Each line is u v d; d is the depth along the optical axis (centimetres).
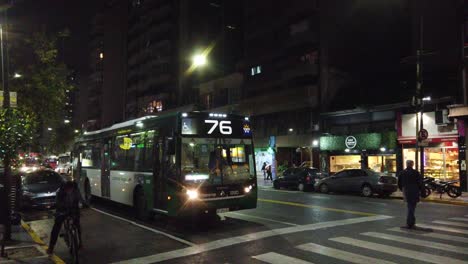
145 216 1261
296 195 2177
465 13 2352
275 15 4012
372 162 2847
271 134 3941
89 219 1329
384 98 3028
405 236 968
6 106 973
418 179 1083
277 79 3906
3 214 973
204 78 5716
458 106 2228
